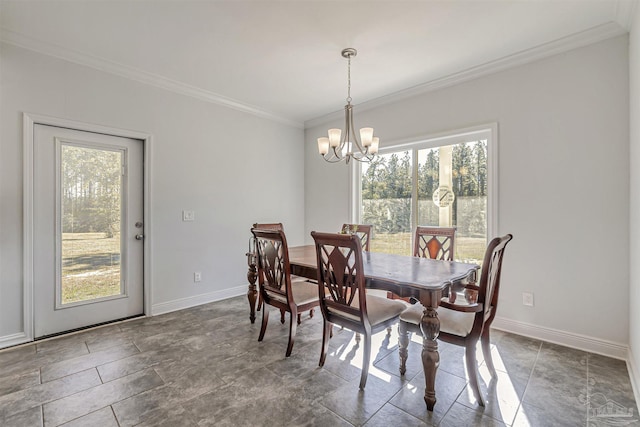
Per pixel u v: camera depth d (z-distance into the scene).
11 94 2.40
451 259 2.66
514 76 2.71
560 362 2.18
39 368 2.11
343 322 2.02
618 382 1.92
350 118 2.77
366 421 1.60
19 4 2.00
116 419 1.61
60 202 2.69
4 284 2.40
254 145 4.12
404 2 1.99
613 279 2.27
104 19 2.17
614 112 2.25
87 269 2.85
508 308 2.75
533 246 2.62
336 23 2.23
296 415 1.64
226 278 3.83
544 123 2.56
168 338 2.61
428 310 1.68
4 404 1.72
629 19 2.07
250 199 4.07
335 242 1.92
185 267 3.45
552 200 2.52
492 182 2.84
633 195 2.04
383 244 3.85
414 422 1.59
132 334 2.69
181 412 1.66
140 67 2.94
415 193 3.49
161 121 3.24
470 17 2.14
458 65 2.86
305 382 1.95
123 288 3.07
